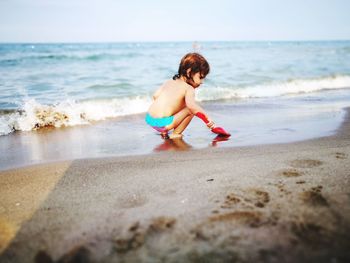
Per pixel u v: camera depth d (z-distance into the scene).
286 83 9.04
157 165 2.55
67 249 1.37
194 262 1.23
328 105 5.87
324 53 27.58
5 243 1.44
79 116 4.96
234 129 4.01
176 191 1.95
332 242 1.32
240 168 2.35
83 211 1.73
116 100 6.28
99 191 2.01
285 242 1.33
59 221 1.62
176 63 16.28
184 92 3.38
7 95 6.66
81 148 3.29
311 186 1.91
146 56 21.77
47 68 12.88
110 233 1.48
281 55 24.44
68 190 2.05
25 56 18.80
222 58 20.31
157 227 1.51
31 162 2.80
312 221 1.48
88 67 13.67
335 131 3.72
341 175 2.09
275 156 2.67
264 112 5.22
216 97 6.98
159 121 3.45
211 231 1.44
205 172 2.30
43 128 4.34
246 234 1.41
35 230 1.54
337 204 1.65
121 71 12.15
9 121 4.54
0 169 2.60
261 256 1.25
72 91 7.41
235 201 1.75
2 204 1.86
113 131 4.13
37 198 1.94
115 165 2.59
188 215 1.61
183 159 2.71
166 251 1.31
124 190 2.01
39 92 7.14
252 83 9.07
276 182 2.01
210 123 3.46
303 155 2.65
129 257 1.28
